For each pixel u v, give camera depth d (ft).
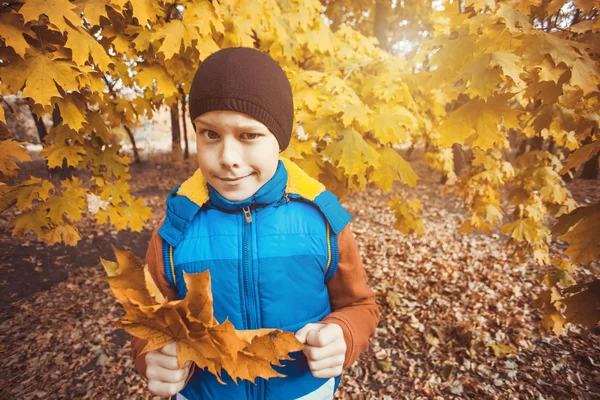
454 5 4.45
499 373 9.48
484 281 14.57
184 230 2.62
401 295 13.89
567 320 3.36
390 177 5.53
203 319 1.68
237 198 2.38
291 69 6.70
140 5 3.79
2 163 3.75
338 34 8.45
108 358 10.58
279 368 2.72
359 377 9.71
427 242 19.34
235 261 2.58
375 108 6.19
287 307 2.64
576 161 3.11
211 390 2.74
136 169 44.42
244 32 5.26
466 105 3.55
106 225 22.41
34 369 10.18
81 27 3.55
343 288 2.97
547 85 3.26
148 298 1.66
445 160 9.66
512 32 2.94
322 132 5.16
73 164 5.18
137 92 5.90
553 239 18.13
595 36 3.26
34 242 19.44
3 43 3.26
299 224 2.68
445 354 10.39
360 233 21.24
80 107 4.28
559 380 9.07
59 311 13.21
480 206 8.68
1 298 14.08
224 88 2.03
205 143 2.25
